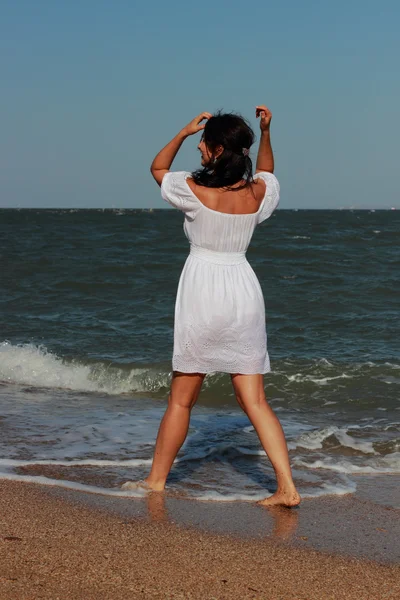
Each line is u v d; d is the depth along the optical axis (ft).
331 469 14.39
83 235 105.40
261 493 12.58
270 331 33.55
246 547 9.90
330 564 9.43
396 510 11.90
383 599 8.44
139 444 15.84
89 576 8.65
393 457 15.28
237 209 11.07
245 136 11.05
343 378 23.77
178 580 8.69
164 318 36.99
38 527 10.27
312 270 59.52
